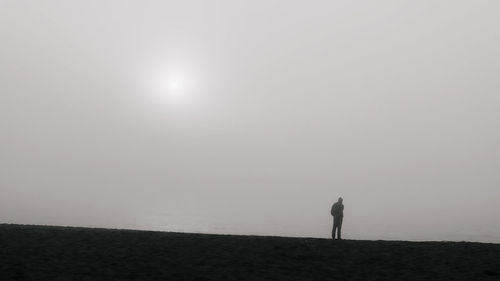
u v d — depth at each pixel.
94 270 12.62
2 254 14.12
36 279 11.41
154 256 14.73
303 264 14.16
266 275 12.68
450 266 13.98
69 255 14.43
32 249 15.08
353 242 18.17
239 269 13.31
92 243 16.58
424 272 13.26
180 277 12.22
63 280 11.43
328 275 12.84
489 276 12.80
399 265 14.14
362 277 12.68
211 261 14.26
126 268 13.02
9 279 11.31
